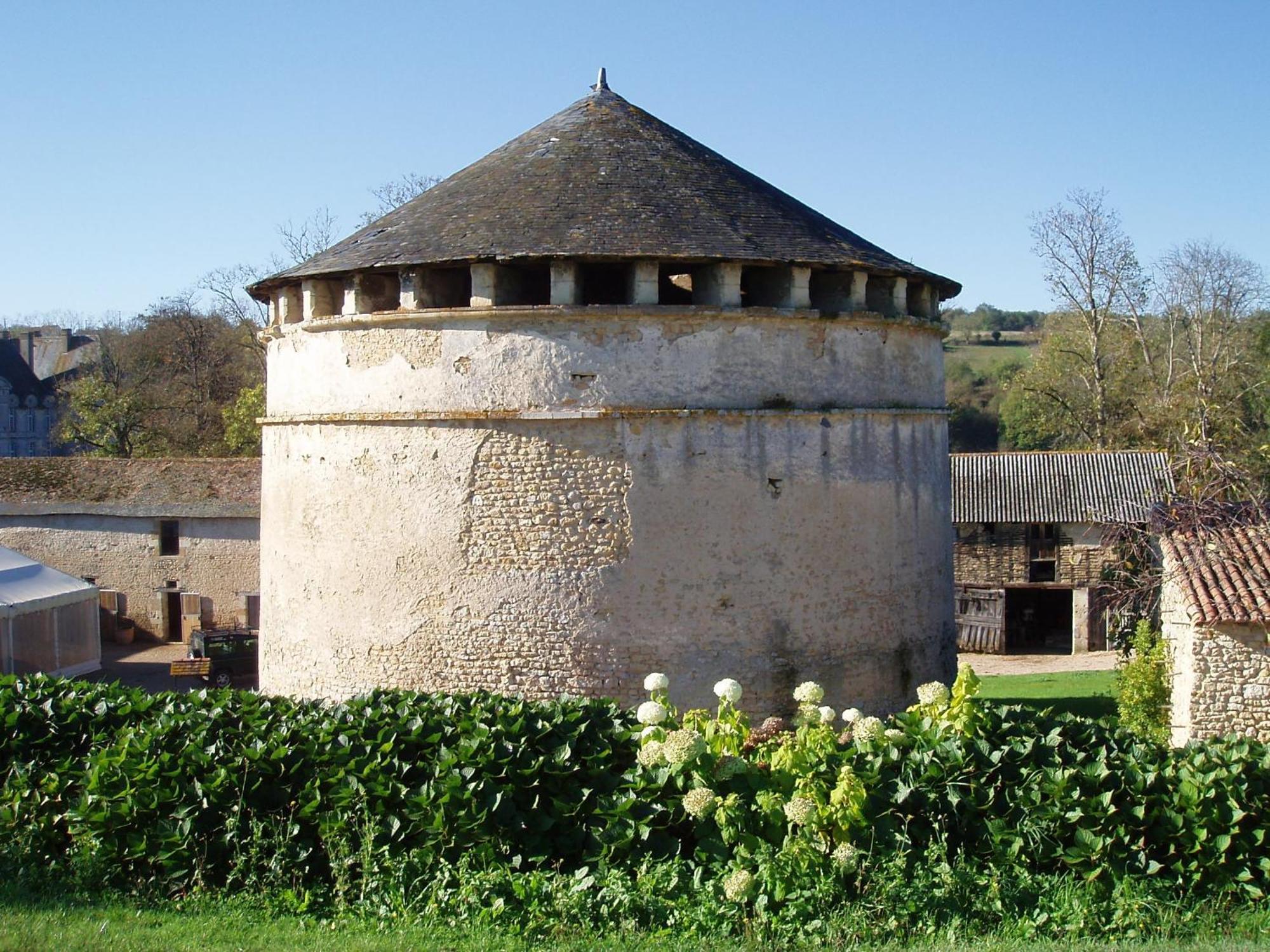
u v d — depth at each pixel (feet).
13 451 244.63
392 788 33.35
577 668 48.98
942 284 57.41
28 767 36.83
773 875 29.40
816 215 58.75
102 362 211.82
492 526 49.70
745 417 49.78
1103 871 31.09
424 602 50.65
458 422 50.08
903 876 29.96
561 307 48.49
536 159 55.26
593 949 27.48
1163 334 166.30
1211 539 58.39
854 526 52.34
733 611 49.55
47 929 28.12
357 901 31.27
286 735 35.40
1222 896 31.01
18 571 95.96
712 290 49.65
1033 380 158.71
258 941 27.81
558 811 32.76
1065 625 124.47
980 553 116.67
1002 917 29.68
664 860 31.27
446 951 27.25
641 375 49.01
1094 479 116.88
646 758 32.32
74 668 96.27
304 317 54.75
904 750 33.53
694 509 49.29
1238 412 141.49
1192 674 52.08
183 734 36.68
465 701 39.27
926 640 55.77
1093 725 35.96
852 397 52.54
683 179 53.78
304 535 54.75
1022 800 32.07
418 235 51.47
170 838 32.96
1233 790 31.99
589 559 49.01
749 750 36.27
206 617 116.16
